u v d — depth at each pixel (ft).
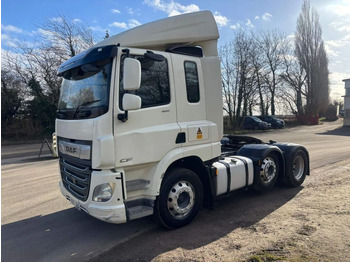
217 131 14.92
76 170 12.47
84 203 11.91
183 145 13.35
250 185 17.46
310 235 11.90
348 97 115.75
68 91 13.74
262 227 13.23
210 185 14.55
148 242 12.39
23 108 81.87
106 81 11.32
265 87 113.60
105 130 11.03
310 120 131.23
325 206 15.44
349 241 11.17
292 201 16.97
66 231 14.16
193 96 13.93
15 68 78.54
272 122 103.96
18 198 20.16
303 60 132.26
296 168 20.48
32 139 76.02
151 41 12.99
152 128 12.27
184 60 13.69
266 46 116.78
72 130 12.53
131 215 11.60
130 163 11.61
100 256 11.41
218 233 12.91
